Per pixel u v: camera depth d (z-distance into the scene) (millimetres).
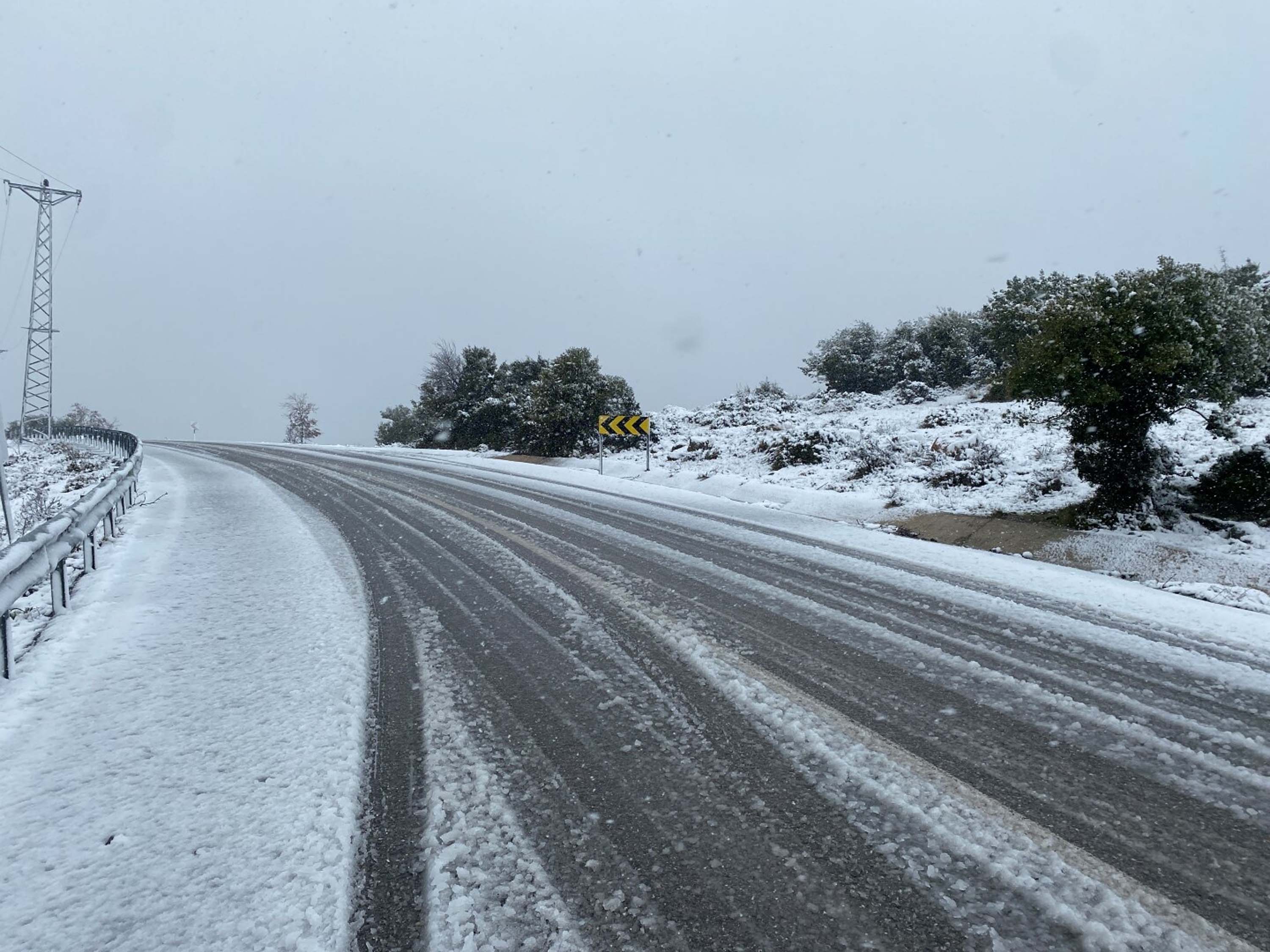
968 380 31891
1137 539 7953
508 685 4496
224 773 3441
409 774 3438
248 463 22469
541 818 3041
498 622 5789
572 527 10281
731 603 6297
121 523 10742
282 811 3117
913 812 3047
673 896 2551
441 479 16891
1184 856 2764
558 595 6586
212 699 4293
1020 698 4238
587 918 2447
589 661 4887
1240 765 3465
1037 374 8641
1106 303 8172
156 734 3850
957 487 11844
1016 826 2951
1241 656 4918
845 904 2498
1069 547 8227
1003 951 2275
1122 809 3084
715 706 4133
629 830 2949
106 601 6387
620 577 7262
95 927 2449
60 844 2916
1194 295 7754
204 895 2602
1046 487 10406
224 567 7750
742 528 10211
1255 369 8000
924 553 8414
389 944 2355
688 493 14414
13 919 2496
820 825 2961
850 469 15438
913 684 4453
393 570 7609
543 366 30922
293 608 6180
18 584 4812
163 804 3188
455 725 3939
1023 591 6680
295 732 3842
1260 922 2400
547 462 22297
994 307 25625
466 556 8336
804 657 4914
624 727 3881
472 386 31328
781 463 17578
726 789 3250
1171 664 4789
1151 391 8164
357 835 2967
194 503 13055
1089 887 2576
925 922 2412
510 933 2377
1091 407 8586
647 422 18891
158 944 2367
